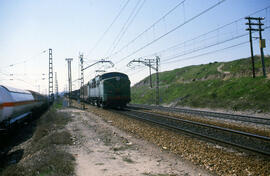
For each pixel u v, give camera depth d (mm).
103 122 16359
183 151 7938
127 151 8305
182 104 33031
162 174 5832
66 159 6859
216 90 31188
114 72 28797
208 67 50406
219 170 6008
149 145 9203
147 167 6418
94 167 6430
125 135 11328
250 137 9438
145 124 14062
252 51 29000
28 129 15625
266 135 10242
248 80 28562
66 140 9859
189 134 10641
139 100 50469
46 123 15945
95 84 32031
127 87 26688
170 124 14039
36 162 6555
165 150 8359
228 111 23250
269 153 6863
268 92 22750
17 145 10977
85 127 14211
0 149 10508
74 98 71250
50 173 5570
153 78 69250
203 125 12586
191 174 5840
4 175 5832
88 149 8664
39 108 29031
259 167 6031
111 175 5762
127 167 6426
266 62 35031
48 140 9500
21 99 15680
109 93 25906
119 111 23703
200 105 29094
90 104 41562
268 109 19734
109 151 8336
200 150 7883
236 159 6734
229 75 37094
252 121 14352
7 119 12320
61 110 29172
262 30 28797
